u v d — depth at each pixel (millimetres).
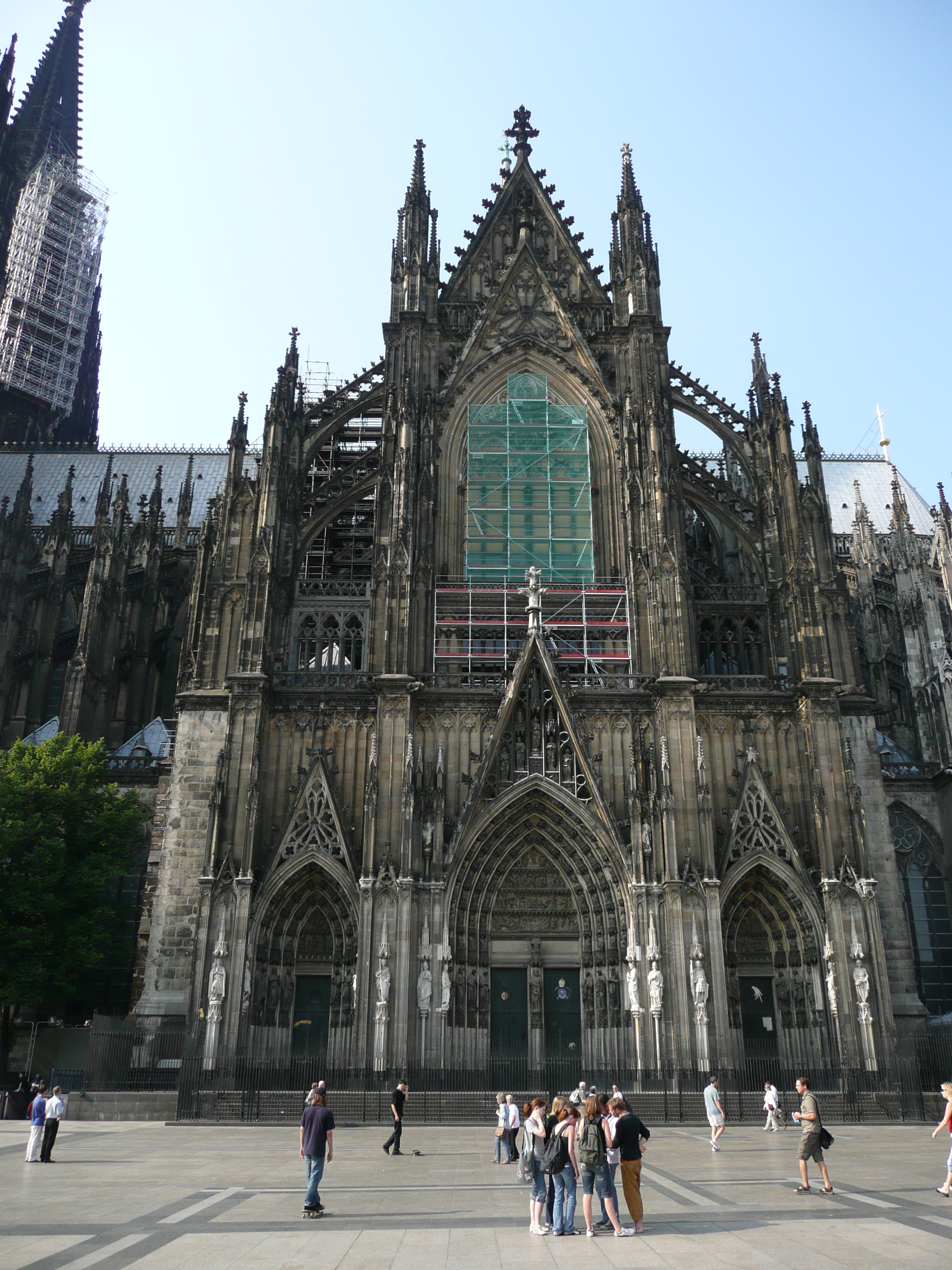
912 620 79750
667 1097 48844
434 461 68562
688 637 62344
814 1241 19609
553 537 69375
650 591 63719
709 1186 27375
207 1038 52938
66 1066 58031
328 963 58562
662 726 59719
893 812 73438
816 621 63219
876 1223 21422
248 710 59500
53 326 143250
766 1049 57656
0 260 117438
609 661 65250
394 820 57406
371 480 71188
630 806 58750
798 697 61531
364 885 55625
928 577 79875
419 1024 54031
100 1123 48250
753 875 59125
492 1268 17547
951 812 71625
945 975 70062
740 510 72688
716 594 69812
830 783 58938
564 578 68812
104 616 78312
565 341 74500
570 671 65625
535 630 62344
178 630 89562
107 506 81188
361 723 61188
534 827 60844
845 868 56969
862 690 63344
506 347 73625
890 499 110375
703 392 73750
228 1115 49344
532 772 59969
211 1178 29141
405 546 63719
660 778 58469
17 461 115188
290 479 69625
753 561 69875
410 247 74438
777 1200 24766
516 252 76625
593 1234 20531
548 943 60000
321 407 72625
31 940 59531
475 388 73312
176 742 61375
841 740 59719
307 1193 22750
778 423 69000
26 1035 65875
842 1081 52594
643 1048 53812
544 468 71125
